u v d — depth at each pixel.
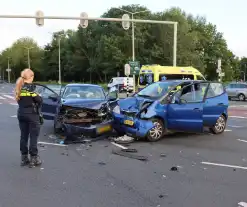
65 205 4.14
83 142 8.06
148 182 5.11
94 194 4.54
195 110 8.95
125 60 53.50
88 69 65.19
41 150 7.21
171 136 9.26
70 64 72.81
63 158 6.53
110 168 5.86
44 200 4.30
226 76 67.31
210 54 64.69
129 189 4.77
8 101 22.17
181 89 8.89
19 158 6.50
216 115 9.58
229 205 4.24
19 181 5.06
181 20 53.59
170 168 5.94
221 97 9.78
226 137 9.27
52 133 9.29
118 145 7.82
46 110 9.70
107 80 63.16
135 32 52.81
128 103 8.85
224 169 5.95
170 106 8.55
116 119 8.58
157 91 9.08
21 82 5.80
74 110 8.30
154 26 54.41
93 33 66.06
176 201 4.34
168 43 52.28
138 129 8.16
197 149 7.61
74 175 5.41
